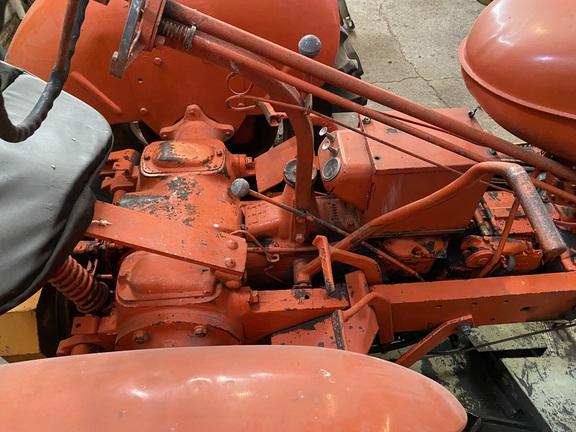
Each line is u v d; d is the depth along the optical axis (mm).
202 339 1351
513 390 1747
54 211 911
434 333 1521
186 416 659
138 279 1346
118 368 721
